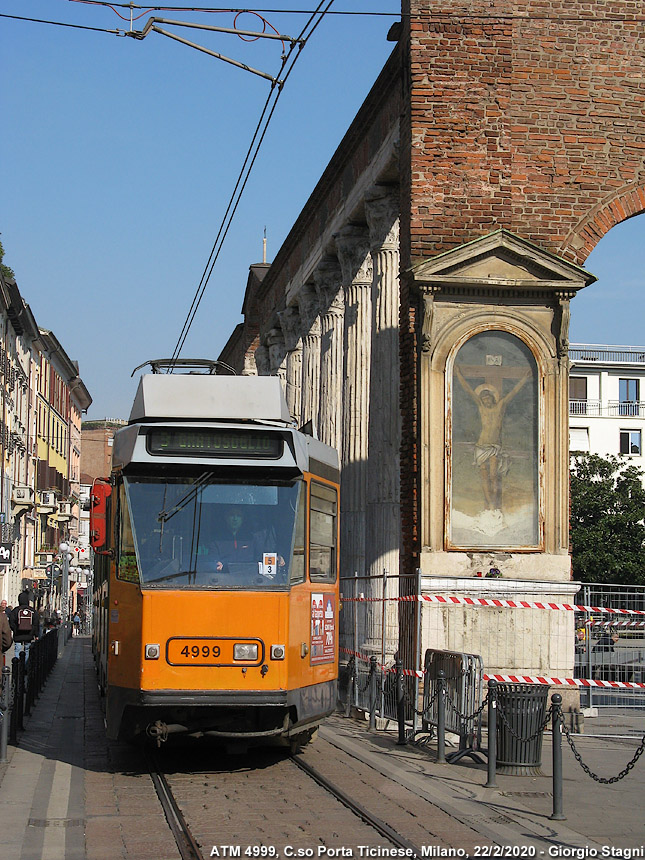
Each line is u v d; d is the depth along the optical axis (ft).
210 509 39.24
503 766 39.75
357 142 76.89
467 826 30.35
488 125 56.24
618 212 56.85
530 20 57.06
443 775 38.96
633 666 53.31
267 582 38.47
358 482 80.53
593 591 53.47
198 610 37.70
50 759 43.98
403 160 58.03
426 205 55.52
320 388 92.22
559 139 56.75
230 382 41.65
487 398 53.83
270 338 122.11
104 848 27.55
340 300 91.40
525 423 53.93
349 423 81.25
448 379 53.57
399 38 60.44
